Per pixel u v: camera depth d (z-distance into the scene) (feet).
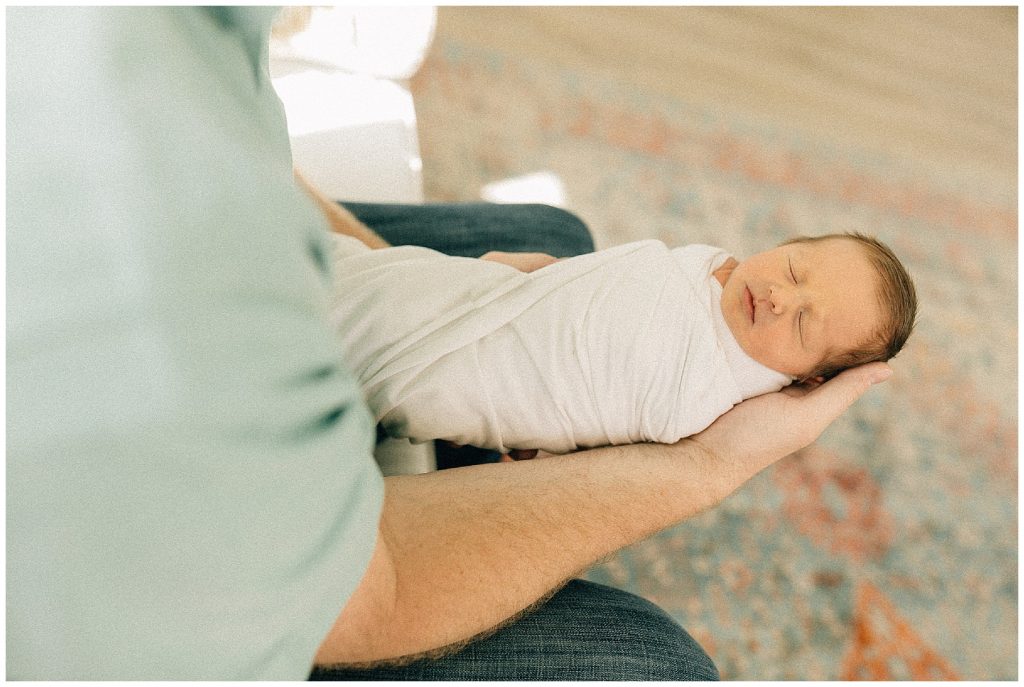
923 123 7.21
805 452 4.44
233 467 0.68
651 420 2.16
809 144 6.47
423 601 1.32
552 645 1.57
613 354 2.17
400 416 2.03
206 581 0.70
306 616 0.86
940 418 4.93
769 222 5.71
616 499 1.73
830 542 4.12
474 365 2.05
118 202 0.65
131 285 0.63
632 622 1.66
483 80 5.57
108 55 0.68
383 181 3.04
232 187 0.72
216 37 0.83
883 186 6.43
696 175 5.77
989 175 6.97
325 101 3.08
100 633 0.68
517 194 5.11
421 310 2.01
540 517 1.58
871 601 3.96
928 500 4.48
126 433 0.62
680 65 6.56
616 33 6.51
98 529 0.64
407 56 3.31
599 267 2.30
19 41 0.67
